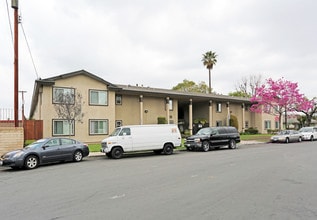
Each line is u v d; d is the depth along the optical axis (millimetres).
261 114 43750
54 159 14109
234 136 22469
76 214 5656
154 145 18328
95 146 22797
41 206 6312
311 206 6043
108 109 27562
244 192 7363
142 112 31016
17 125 16781
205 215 5461
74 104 24578
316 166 12000
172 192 7438
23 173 11680
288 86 35969
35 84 24125
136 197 6945
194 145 20688
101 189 7957
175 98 35188
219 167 11922
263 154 17094
